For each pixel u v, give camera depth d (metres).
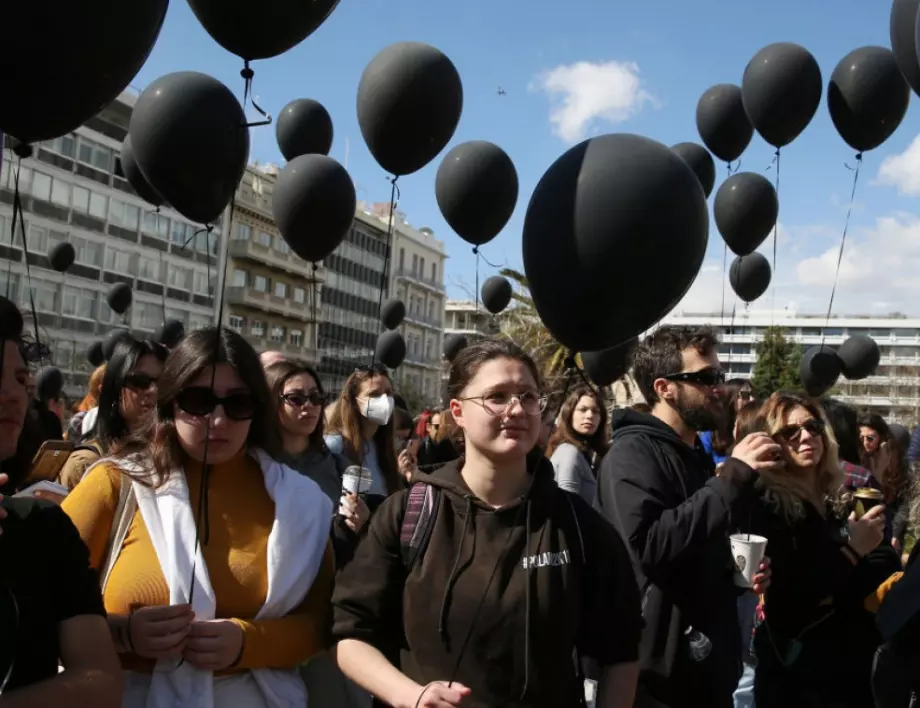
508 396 2.32
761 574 2.99
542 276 2.45
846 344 6.61
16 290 35.31
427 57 3.76
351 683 3.15
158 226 44.28
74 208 38.72
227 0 2.68
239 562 2.50
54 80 2.19
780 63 4.47
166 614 2.29
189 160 3.26
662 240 2.32
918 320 98.81
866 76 4.18
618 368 4.62
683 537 2.85
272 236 52.84
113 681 1.99
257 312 53.53
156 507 2.48
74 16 2.12
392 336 8.36
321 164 4.39
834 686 3.13
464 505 2.32
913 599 2.54
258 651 2.40
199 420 2.48
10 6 2.08
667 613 2.92
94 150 39.94
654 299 2.41
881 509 3.28
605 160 2.36
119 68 2.27
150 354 3.48
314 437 4.18
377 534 2.38
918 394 70.69
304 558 2.57
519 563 2.24
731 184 5.21
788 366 37.09
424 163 3.93
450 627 2.21
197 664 2.32
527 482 2.38
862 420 5.74
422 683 2.23
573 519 2.32
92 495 2.49
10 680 1.84
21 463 2.72
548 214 2.41
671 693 2.88
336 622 2.34
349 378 4.82
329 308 62.12
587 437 5.65
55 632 1.96
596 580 2.31
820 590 3.16
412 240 75.62
